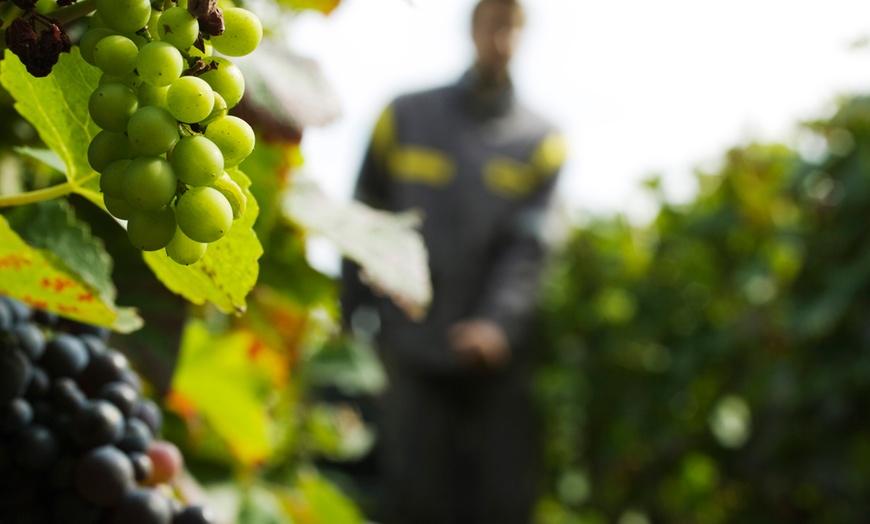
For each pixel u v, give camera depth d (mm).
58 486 613
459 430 3342
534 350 3533
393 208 3365
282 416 1550
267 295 1045
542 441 4176
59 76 480
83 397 642
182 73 376
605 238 4383
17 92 491
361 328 3252
